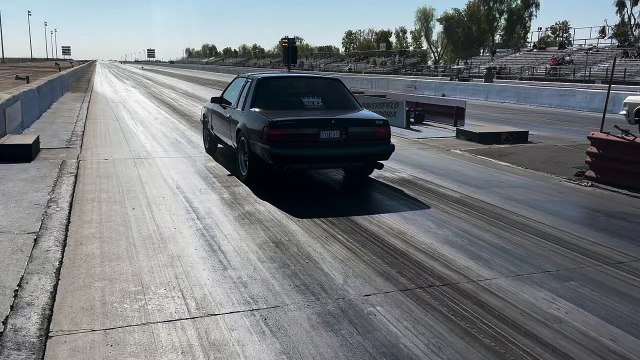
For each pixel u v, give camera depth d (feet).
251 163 23.29
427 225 18.67
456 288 13.50
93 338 10.79
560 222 19.39
